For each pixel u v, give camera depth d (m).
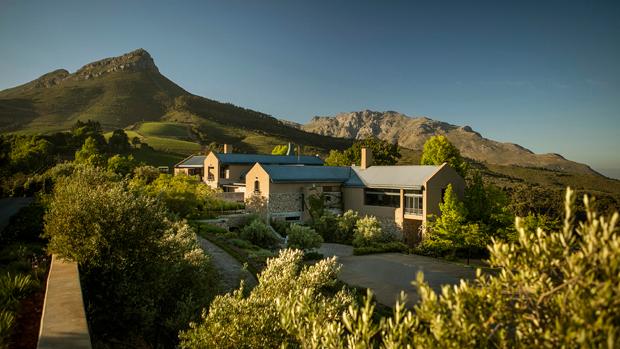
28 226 17.98
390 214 42.97
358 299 18.33
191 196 36.19
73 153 93.62
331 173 48.31
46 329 7.66
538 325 4.56
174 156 113.06
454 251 35.56
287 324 6.84
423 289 4.86
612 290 3.97
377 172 46.84
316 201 45.03
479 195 36.66
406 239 41.88
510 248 4.97
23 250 15.26
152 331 12.16
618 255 3.98
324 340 6.16
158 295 12.23
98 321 10.88
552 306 4.51
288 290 11.68
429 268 30.56
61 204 12.60
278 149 86.25
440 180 41.19
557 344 4.16
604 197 54.41
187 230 21.89
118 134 108.44
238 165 58.84
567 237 4.55
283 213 43.62
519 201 59.62
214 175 58.47
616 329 3.76
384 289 24.22
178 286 14.18
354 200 46.66
